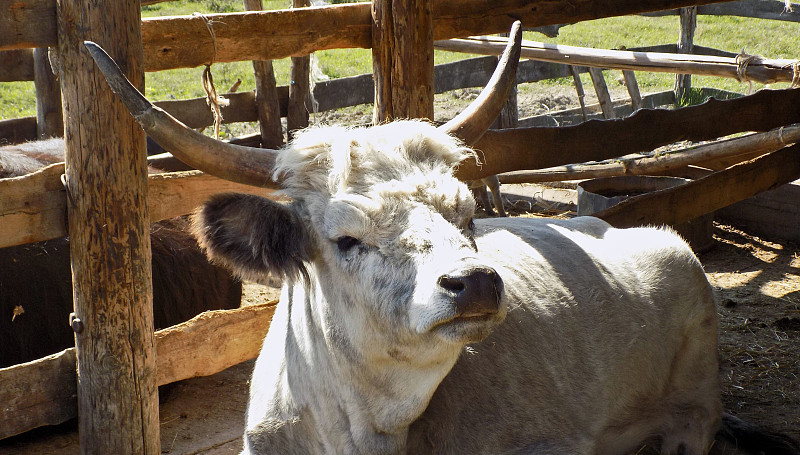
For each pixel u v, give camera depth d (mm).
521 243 3783
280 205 2727
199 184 3873
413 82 4188
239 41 4051
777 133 6344
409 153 2689
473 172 4430
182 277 4691
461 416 3033
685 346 4016
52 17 3037
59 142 5195
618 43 16266
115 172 3139
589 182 7051
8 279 4070
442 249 2414
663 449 3990
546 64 10211
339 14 4289
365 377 2779
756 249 6938
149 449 3439
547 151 4688
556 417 3285
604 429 3568
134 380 3332
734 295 5969
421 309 2348
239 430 4180
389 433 2867
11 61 6520
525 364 3270
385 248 2506
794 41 16516
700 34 17250
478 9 4680
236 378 4848
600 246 4023
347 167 2578
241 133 9859
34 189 3162
